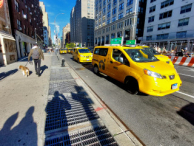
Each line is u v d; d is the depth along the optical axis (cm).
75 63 1171
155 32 2769
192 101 352
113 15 4144
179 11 2242
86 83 515
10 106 291
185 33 2184
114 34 4184
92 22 10594
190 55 1398
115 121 248
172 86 328
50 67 852
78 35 11506
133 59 400
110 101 347
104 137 204
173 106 322
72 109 290
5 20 1151
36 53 559
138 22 3291
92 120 249
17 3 1725
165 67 359
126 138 203
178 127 237
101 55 601
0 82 485
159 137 209
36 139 193
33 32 2950
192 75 691
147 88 329
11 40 1145
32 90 401
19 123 228
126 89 417
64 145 186
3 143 182
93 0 10294
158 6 2631
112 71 496
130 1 3281
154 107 315
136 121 254
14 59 1207
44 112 269
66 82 500
